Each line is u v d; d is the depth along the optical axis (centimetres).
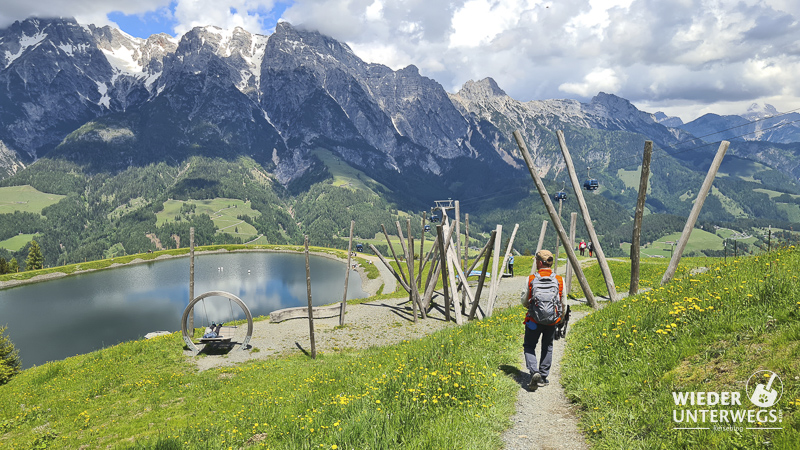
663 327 814
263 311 9081
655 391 620
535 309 738
